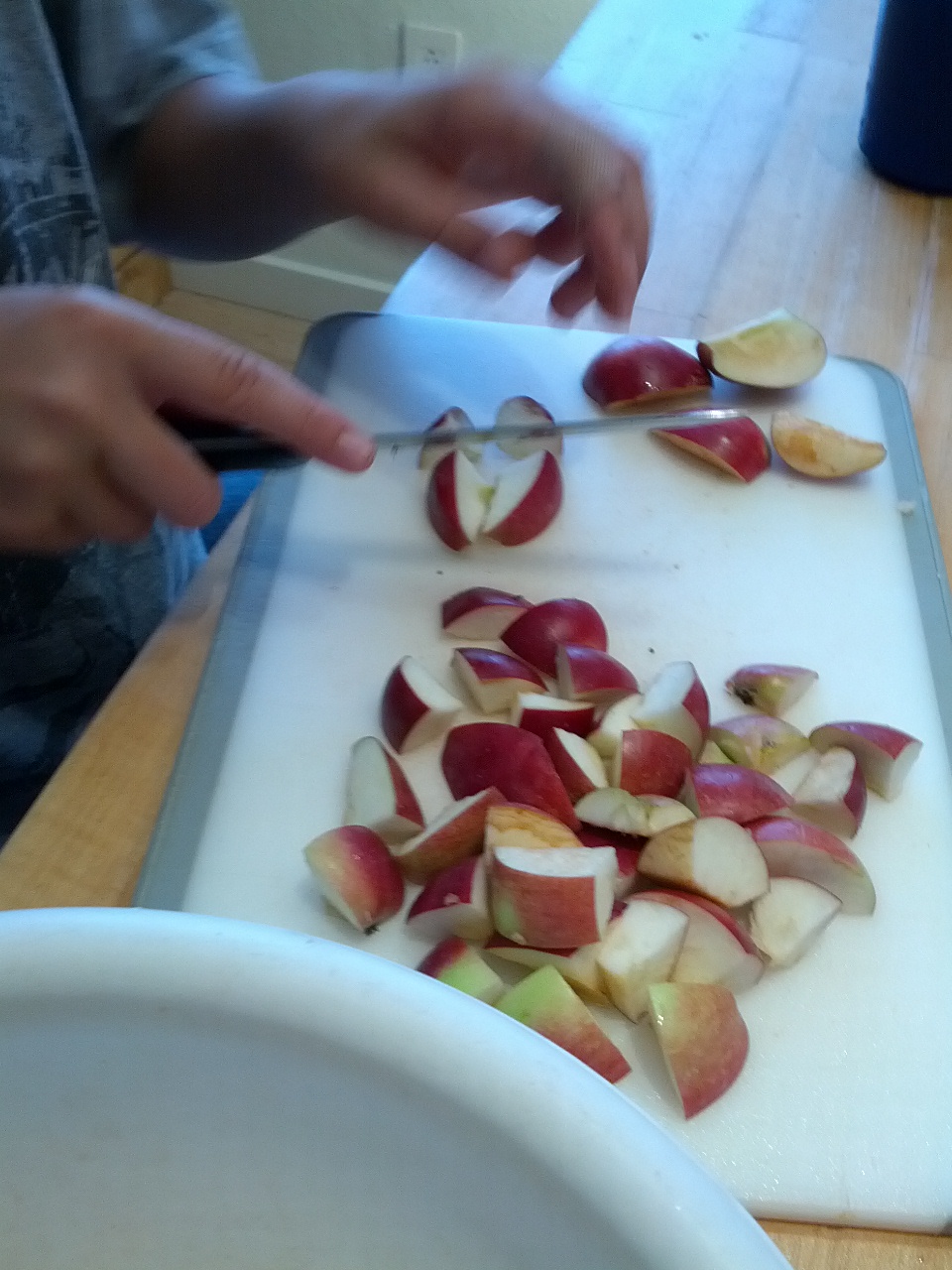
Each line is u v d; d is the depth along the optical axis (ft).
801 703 2.06
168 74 2.52
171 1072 1.17
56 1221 1.26
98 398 1.81
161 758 1.97
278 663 2.06
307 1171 1.21
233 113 2.47
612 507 2.29
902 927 1.84
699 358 2.43
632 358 2.39
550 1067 1.07
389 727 1.98
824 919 1.81
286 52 4.58
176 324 1.85
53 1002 1.11
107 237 2.62
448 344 2.51
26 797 2.40
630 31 3.30
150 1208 1.26
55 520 1.93
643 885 1.85
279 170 2.42
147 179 2.57
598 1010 1.77
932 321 2.65
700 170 2.94
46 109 2.32
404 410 2.40
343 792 1.94
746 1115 1.70
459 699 2.04
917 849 1.91
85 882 1.85
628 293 2.29
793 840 1.83
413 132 2.33
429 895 1.80
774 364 2.42
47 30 2.32
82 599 2.41
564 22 4.15
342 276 5.20
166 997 1.11
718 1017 1.71
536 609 2.07
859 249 2.78
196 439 1.97
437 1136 1.10
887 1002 1.78
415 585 2.17
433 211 2.32
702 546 2.24
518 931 1.75
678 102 3.11
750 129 3.05
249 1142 1.21
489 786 1.91
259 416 1.85
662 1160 1.01
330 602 2.14
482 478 2.27
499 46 4.31
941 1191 1.66
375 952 1.81
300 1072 1.13
